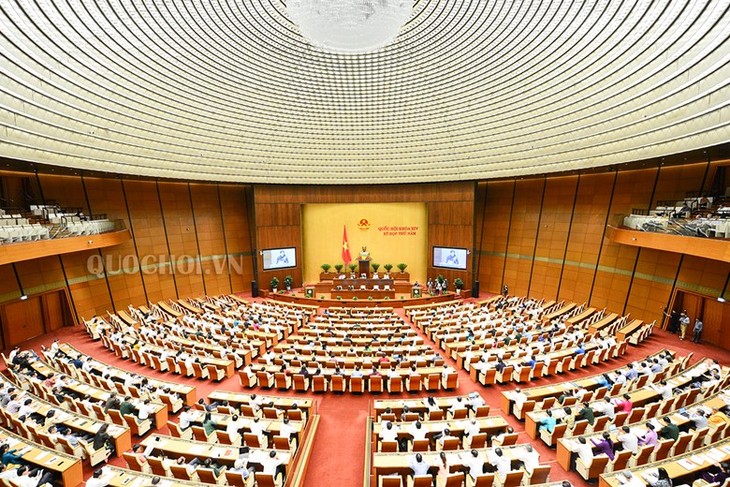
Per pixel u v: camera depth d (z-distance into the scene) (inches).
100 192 740.7
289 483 275.7
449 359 519.2
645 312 648.4
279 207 933.8
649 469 249.4
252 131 713.0
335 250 988.6
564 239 803.4
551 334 566.9
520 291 869.8
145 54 451.8
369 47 320.2
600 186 753.6
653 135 529.3
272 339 567.5
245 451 279.1
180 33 426.3
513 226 891.4
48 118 474.0
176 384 419.5
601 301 721.6
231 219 943.7
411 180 908.6
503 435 297.1
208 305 792.3
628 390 396.2
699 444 292.0
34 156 521.7
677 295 611.8
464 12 414.6
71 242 567.2
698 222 479.5
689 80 395.2
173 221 848.9
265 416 346.6
